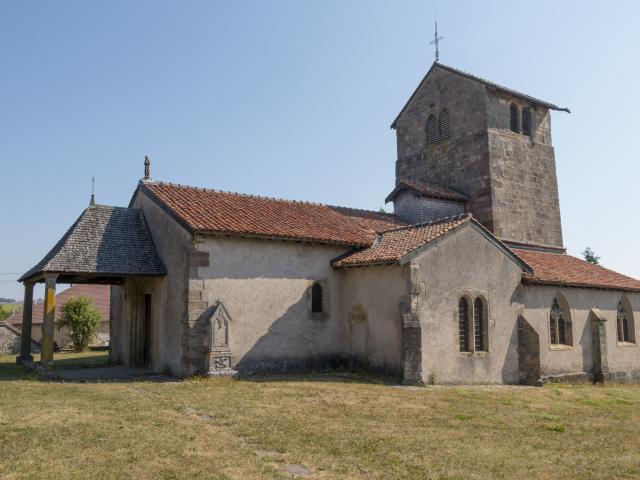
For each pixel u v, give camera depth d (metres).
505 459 8.66
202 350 16.44
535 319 20.56
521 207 26.38
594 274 24.03
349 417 11.27
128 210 20.27
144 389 13.98
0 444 8.21
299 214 20.89
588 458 8.98
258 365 17.30
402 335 16.47
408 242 18.16
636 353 24.34
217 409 11.45
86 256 17.58
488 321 18.50
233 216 18.38
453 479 7.48
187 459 7.83
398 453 8.66
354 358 18.69
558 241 27.64
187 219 16.84
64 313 32.41
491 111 26.14
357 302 18.75
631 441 10.34
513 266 19.59
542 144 27.94
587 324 22.56
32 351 31.83
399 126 30.50
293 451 8.53
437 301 17.25
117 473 7.07
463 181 26.67
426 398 13.95
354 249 19.92
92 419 10.05
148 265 18.22
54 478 6.80
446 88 27.95
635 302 24.95
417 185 25.62
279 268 18.22
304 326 18.48
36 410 10.72
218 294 16.86
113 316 23.16
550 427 11.30
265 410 11.55
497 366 18.50
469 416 12.05
